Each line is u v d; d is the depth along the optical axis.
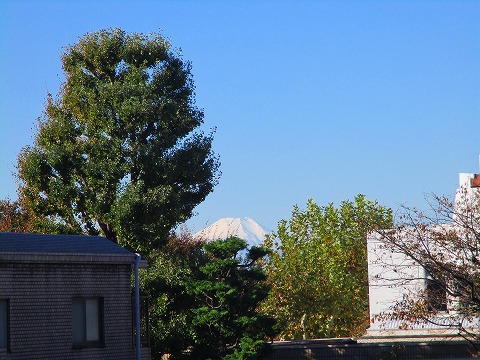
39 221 66.69
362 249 78.19
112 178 64.56
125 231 63.72
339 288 75.44
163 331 54.88
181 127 67.38
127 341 47.94
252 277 56.50
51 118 67.56
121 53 67.38
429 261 41.22
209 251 56.72
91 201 64.88
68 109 67.38
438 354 53.69
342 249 77.75
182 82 68.38
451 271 38.91
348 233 78.69
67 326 44.75
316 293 75.50
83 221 67.12
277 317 74.75
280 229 78.44
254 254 56.97
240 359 52.25
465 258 40.41
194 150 67.38
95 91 66.50
